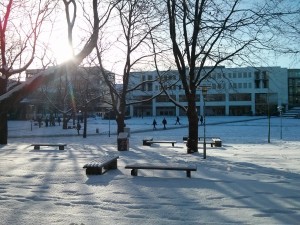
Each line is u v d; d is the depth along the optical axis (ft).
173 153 66.49
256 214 23.72
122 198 28.55
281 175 39.45
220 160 54.19
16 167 45.88
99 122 269.03
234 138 112.68
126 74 92.17
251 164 49.16
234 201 27.43
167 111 432.66
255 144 89.56
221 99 409.28
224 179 36.94
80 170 43.16
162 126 205.05
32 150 73.61
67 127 190.60
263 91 393.70
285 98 398.42
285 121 270.87
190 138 67.26
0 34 40.65
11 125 230.07
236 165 48.08
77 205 26.35
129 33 89.35
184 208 25.41
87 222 22.03
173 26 64.54
